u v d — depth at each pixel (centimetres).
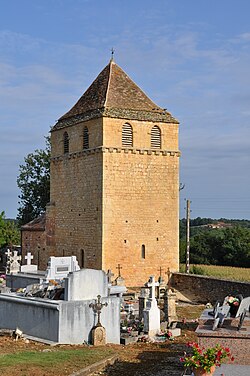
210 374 1483
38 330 2352
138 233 4578
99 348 2164
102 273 2420
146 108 4719
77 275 2331
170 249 4697
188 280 4381
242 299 1886
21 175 7662
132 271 4541
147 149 4622
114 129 4506
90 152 4597
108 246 4459
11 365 1786
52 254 5138
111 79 4838
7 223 6750
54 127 5159
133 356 2058
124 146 4544
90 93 4944
